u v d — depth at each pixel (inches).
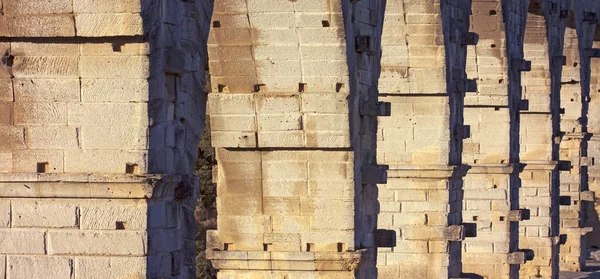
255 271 1132.5
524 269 1945.1
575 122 2198.6
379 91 1398.9
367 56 1154.0
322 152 1115.3
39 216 793.6
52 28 784.9
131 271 788.0
